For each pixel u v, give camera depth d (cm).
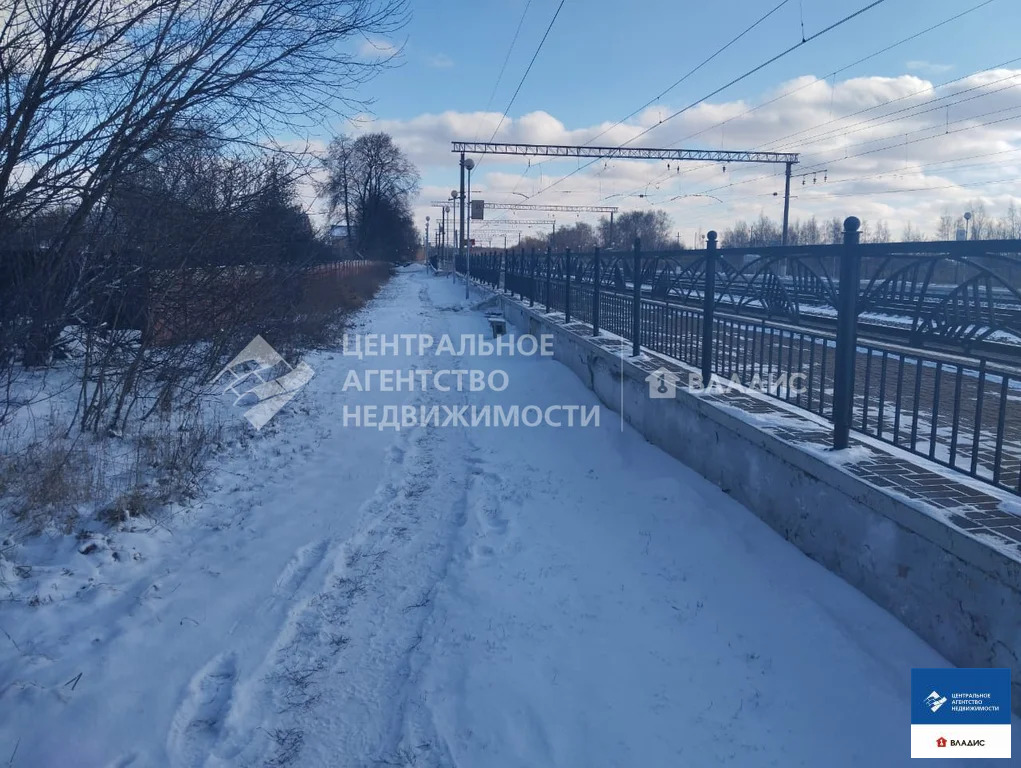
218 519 614
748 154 3344
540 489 700
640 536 575
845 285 477
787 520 509
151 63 584
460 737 352
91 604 451
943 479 423
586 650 422
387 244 6950
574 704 374
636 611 463
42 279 632
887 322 891
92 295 700
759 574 485
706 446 640
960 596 353
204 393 926
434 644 432
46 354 712
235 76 623
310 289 1594
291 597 482
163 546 552
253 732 355
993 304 404
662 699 375
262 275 932
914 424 461
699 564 515
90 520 558
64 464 589
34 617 427
